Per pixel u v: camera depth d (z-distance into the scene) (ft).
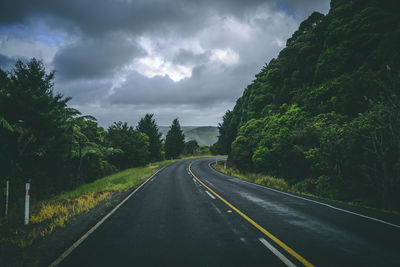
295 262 12.69
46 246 15.26
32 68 47.55
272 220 22.08
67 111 56.34
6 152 39.04
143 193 40.81
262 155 82.07
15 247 15.17
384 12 75.41
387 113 35.17
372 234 17.71
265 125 103.30
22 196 39.75
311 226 19.95
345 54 78.64
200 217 23.30
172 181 61.67
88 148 74.28
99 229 19.07
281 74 127.65
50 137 46.29
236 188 47.98
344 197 42.63
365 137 38.93
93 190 45.85
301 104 87.92
